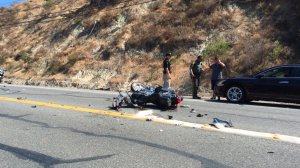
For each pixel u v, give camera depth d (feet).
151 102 40.75
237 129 29.96
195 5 90.89
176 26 89.76
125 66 88.22
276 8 77.87
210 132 28.73
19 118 35.22
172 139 26.55
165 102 39.78
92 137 27.32
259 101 52.80
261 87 47.88
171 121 32.99
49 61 108.78
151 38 90.17
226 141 25.96
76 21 118.73
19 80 106.11
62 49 110.73
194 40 82.74
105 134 28.22
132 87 43.21
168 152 23.32
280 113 39.88
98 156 22.61
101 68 91.97
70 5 136.26
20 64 116.67
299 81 45.29
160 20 94.32
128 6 107.86
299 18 72.13
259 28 76.23
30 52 120.47
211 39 80.89
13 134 28.50
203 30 84.12
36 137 27.50
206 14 87.45
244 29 78.07
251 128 30.58
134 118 34.53
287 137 27.27
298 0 75.61
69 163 21.35
